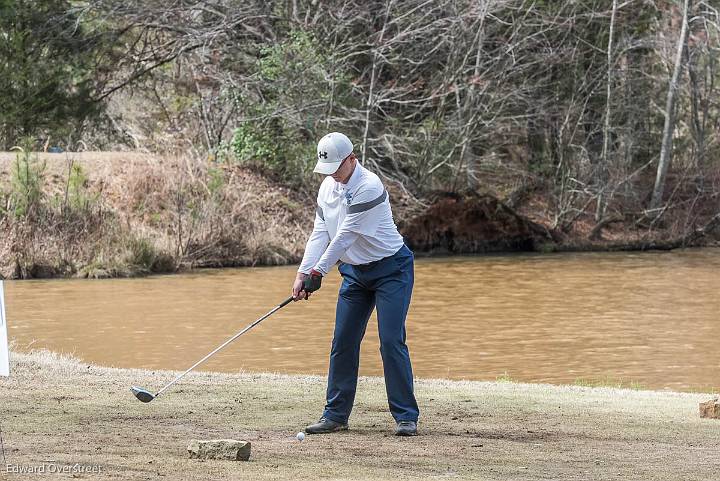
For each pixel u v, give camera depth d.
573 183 76.44
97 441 14.23
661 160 78.12
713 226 77.25
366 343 36.59
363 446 14.76
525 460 13.96
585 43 78.06
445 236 69.88
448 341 37.34
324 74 70.19
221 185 64.56
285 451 14.16
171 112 79.12
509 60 73.31
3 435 14.48
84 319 41.28
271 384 20.42
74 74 73.38
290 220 67.75
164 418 16.48
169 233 61.12
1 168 61.84
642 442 15.45
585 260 66.38
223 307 44.78
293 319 41.53
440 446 14.88
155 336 37.34
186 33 73.75
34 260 54.88
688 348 36.06
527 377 30.58
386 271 15.86
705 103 81.69
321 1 73.31
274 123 72.25
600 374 31.27
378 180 15.81
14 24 72.19
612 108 78.94
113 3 72.38
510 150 81.50
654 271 60.25
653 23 81.19
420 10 73.19
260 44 73.06
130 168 65.06
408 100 73.19
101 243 56.50
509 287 52.91
